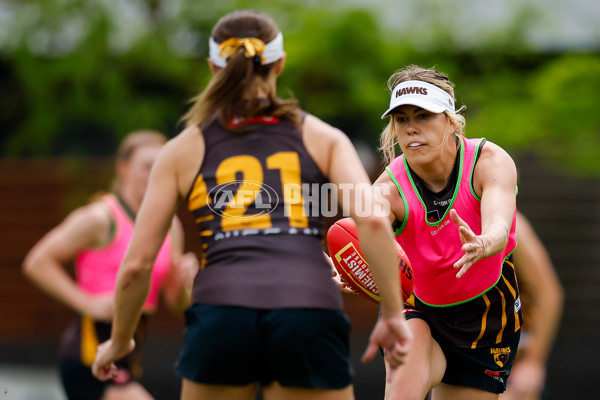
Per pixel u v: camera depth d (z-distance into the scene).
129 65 38.47
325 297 10.90
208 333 10.85
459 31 36.62
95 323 19.77
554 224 39.88
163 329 39.78
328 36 34.38
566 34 38.41
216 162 11.34
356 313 39.81
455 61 36.78
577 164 34.56
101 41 37.97
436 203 12.78
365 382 33.84
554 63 35.72
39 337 41.72
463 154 12.75
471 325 13.34
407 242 13.11
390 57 34.94
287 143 11.34
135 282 11.46
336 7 35.81
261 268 10.88
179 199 11.65
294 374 10.82
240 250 10.99
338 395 11.01
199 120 11.56
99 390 19.62
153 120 38.88
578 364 36.78
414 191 12.91
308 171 11.27
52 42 39.09
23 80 38.56
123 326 11.93
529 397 18.97
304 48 34.28
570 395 34.94
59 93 38.84
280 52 11.74
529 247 18.56
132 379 19.62
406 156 12.68
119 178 20.69
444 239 12.80
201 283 11.13
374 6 36.31
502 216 11.88
